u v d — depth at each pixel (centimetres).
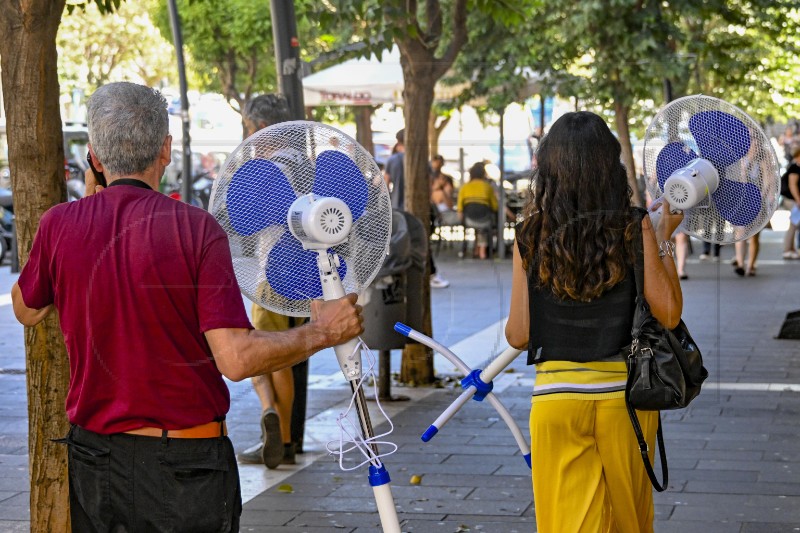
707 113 419
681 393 340
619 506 357
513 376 921
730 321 1202
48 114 414
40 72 411
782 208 1962
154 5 1802
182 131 1200
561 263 340
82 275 297
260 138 317
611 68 1452
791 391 836
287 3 764
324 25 866
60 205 308
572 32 1451
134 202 300
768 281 1588
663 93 1517
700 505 554
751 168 416
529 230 350
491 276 1543
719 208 420
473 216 1583
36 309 313
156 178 311
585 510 352
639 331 341
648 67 1441
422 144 889
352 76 1016
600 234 339
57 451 425
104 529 302
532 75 1469
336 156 321
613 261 339
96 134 303
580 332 347
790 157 1955
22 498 593
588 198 340
